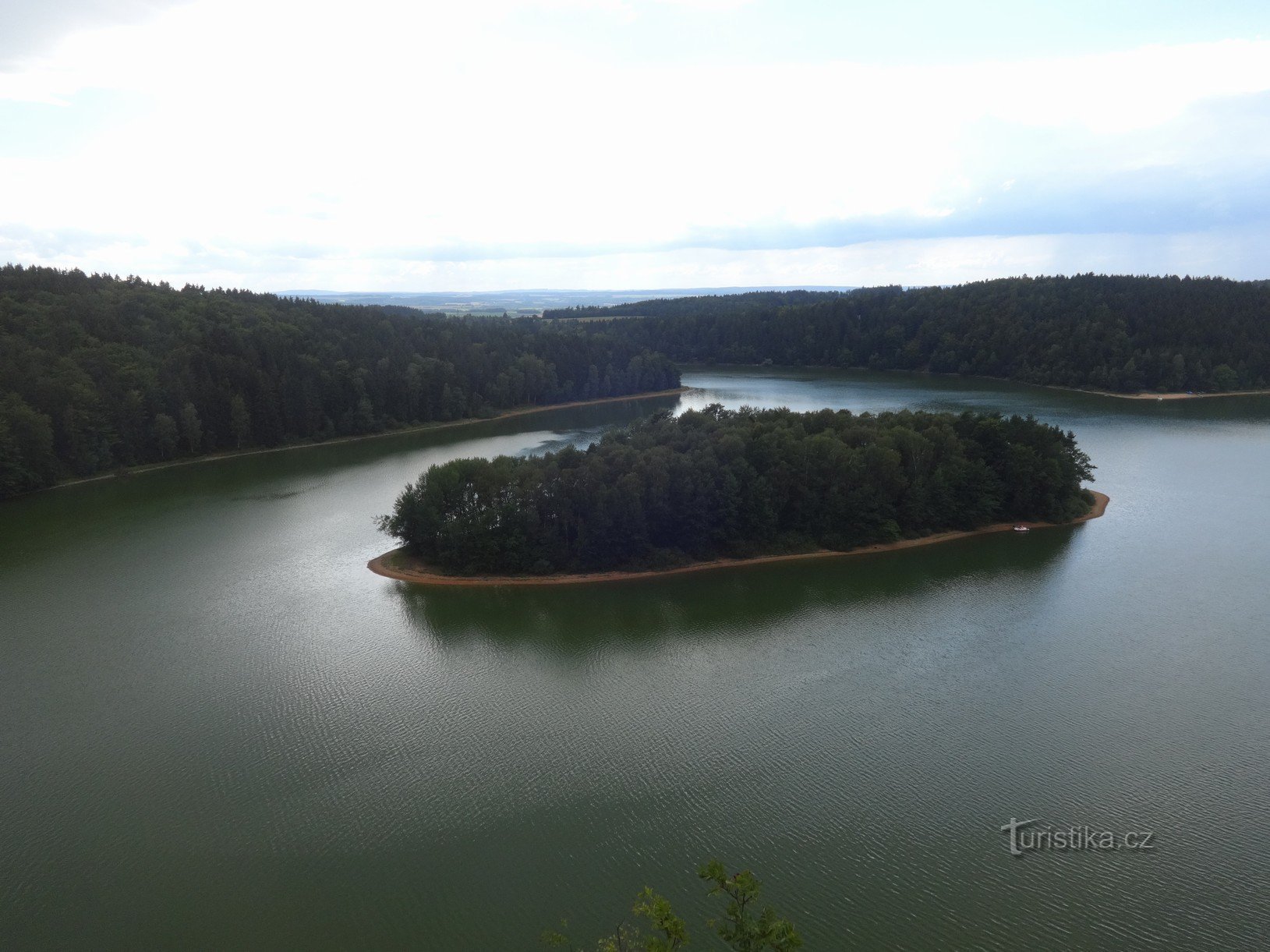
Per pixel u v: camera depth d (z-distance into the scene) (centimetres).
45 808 6303
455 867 5647
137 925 5194
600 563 11025
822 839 5834
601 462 11219
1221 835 5822
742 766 6694
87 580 10900
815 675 8156
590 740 7094
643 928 5097
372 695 7900
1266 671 8100
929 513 12394
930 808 6141
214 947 5019
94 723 7462
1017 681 7981
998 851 5691
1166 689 7781
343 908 5316
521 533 10938
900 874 5500
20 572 11231
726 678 8131
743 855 5691
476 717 7494
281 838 5953
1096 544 11962
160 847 5878
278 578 10950
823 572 11031
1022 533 12562
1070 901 5253
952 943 4944
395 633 9231
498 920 5188
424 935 5088
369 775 6662
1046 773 6538
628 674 8244
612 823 6050
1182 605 9706
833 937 4991
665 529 11394
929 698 7688
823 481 12044
